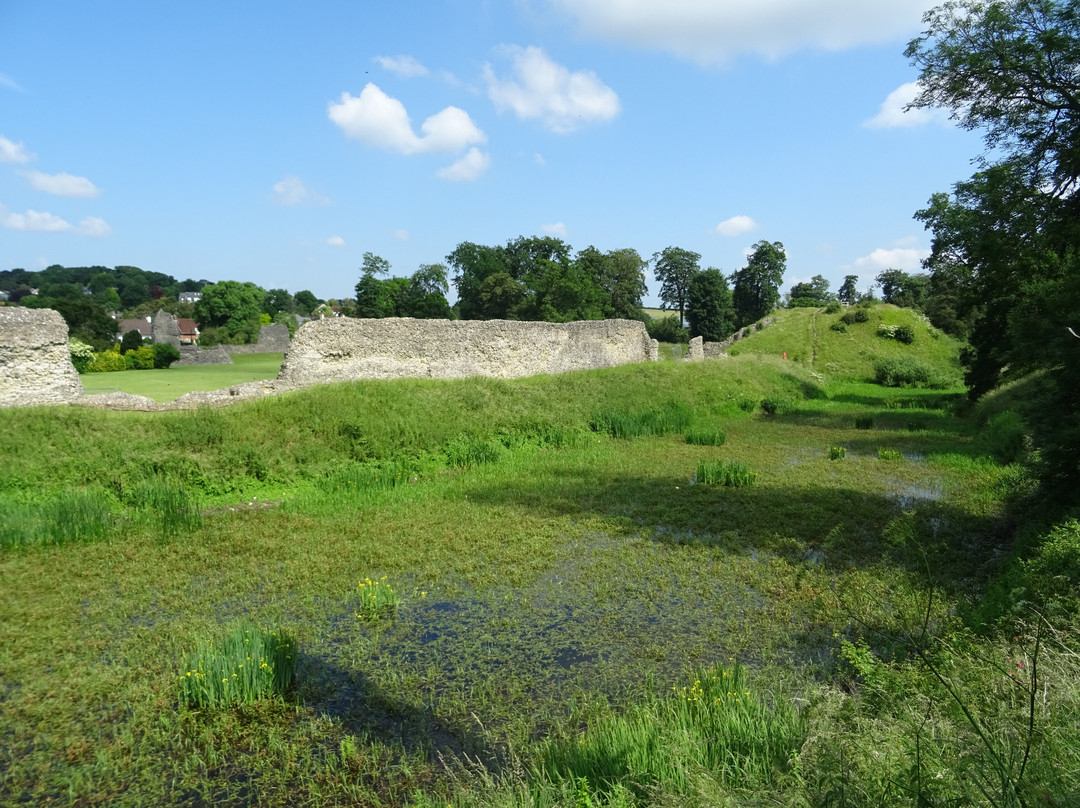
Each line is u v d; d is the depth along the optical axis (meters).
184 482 11.73
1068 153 15.52
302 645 6.57
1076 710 3.35
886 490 12.76
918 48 17.78
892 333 43.56
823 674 5.84
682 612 7.36
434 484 13.10
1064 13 15.78
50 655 6.28
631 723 4.95
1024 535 8.46
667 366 26.70
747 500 11.88
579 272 56.47
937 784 2.93
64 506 9.70
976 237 19.12
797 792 3.22
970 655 4.34
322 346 17.73
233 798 4.52
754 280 70.25
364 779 4.69
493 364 22.30
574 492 12.44
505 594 7.83
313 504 11.49
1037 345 10.52
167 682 5.79
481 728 5.26
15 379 13.10
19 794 4.50
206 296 71.19
